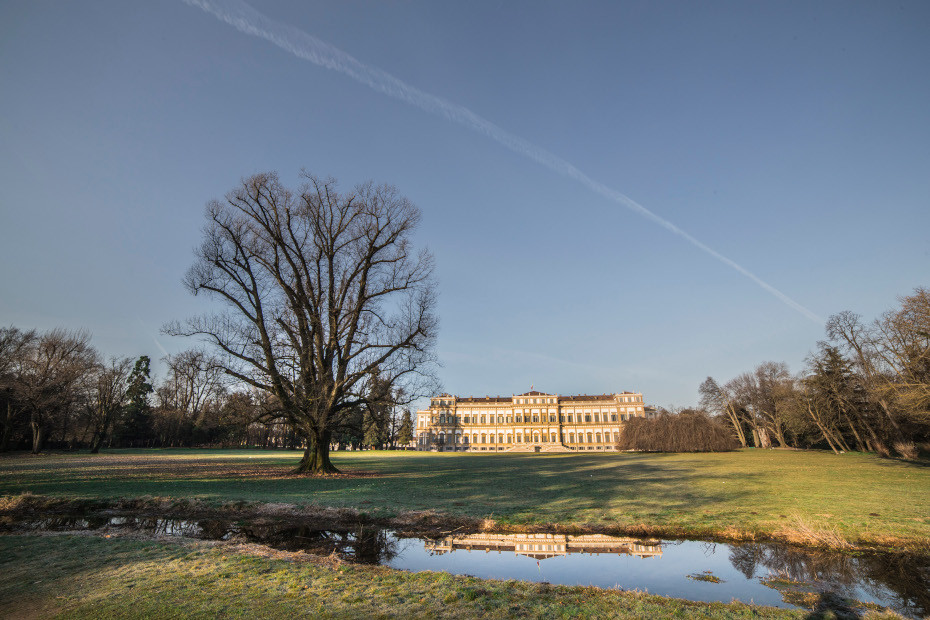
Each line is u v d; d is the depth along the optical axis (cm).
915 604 813
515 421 13188
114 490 1892
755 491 2097
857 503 1723
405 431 12044
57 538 1140
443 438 13150
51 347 5497
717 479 2680
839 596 850
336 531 1349
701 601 782
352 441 11650
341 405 2830
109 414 6556
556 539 1281
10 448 6078
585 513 1552
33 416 5406
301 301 2752
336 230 2892
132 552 1006
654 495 1973
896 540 1220
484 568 1032
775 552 1159
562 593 789
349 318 2792
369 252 2817
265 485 2178
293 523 1433
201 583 798
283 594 747
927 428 4291
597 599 757
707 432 6794
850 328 4975
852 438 6550
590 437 12731
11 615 653
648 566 1050
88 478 2336
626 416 12825
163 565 906
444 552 1159
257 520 1466
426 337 2834
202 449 7938
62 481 2166
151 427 8512
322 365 2695
